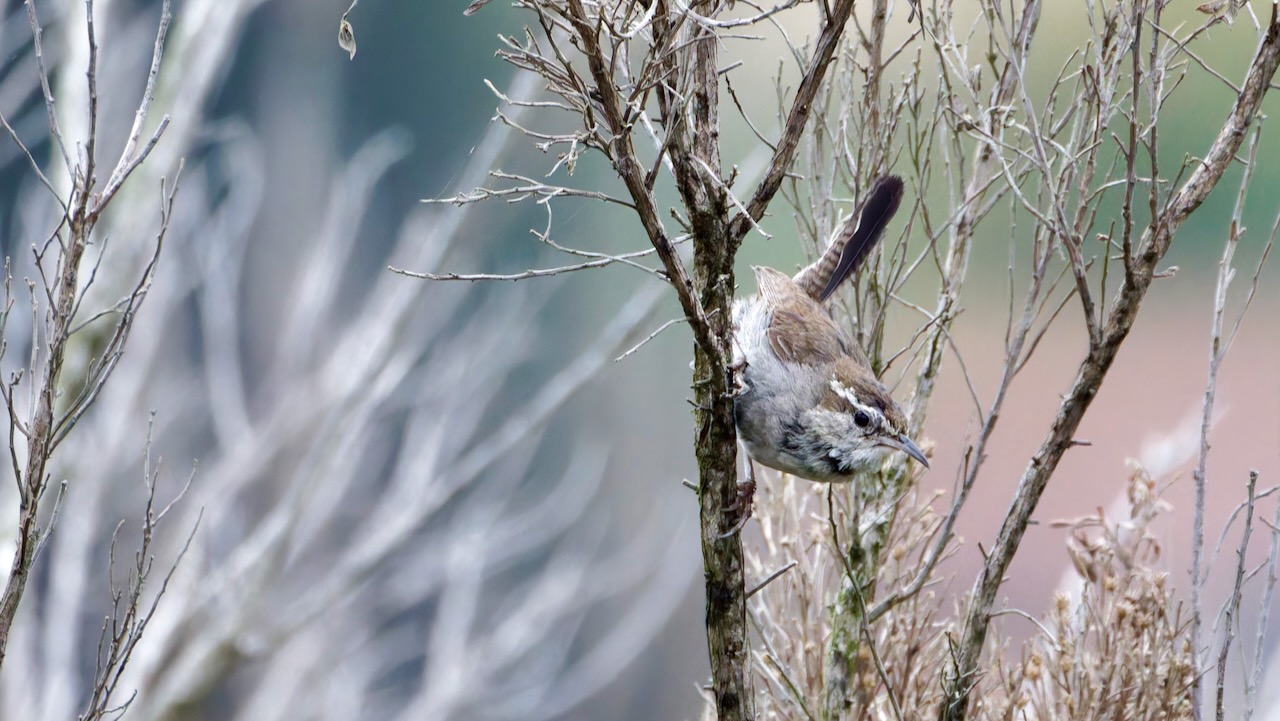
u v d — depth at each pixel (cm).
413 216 1884
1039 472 653
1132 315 628
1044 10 1028
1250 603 1067
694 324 557
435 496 1452
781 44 1270
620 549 1884
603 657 1781
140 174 1294
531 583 1872
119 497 1546
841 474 810
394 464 1845
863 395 802
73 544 1381
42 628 1507
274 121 1934
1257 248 1337
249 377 1889
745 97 1342
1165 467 1044
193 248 1661
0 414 1262
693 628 1872
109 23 1385
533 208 1588
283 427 1516
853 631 800
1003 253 1131
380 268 1912
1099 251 1029
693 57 595
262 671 1767
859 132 823
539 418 1465
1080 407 643
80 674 1487
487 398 1630
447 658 1656
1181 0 977
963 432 896
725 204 586
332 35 1919
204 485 1548
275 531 1374
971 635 669
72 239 542
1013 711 738
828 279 870
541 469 1900
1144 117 923
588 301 1866
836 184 968
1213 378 652
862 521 823
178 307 1662
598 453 1870
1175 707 690
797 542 853
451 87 1931
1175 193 716
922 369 856
